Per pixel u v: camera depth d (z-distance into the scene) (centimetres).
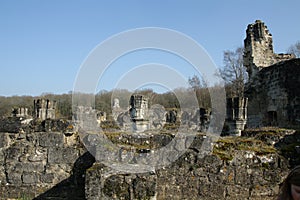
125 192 838
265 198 931
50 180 1177
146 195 834
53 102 1438
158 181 959
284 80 1828
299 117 1731
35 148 1199
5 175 1193
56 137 1197
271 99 1939
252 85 2097
